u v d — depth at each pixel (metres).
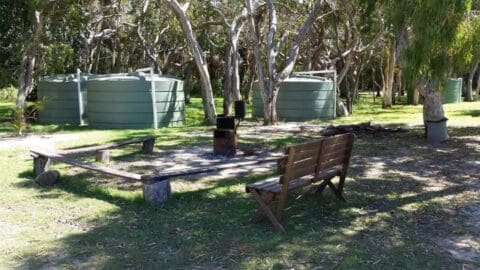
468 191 7.43
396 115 23.48
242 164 7.57
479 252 4.98
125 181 8.17
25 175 8.62
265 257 4.80
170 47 36.16
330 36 27.27
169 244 5.19
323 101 21.94
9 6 18.83
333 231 5.55
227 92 22.42
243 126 18.27
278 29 26.17
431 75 9.03
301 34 18.91
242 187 7.67
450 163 9.77
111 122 18.58
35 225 5.86
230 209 6.45
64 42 20.69
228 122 10.95
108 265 4.65
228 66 22.38
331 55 30.61
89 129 18.16
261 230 5.57
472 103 32.78
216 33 31.94
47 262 4.74
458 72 9.60
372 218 6.05
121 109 18.47
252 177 8.40
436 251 5.00
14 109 17.28
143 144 11.52
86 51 27.94
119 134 15.80
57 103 20.64
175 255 4.89
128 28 31.95
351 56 22.84
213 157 10.75
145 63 32.28
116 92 18.44
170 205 6.63
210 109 19.77
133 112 18.52
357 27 22.52
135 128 18.53
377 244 5.17
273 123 18.86
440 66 8.79
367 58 27.95
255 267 4.58
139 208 6.51
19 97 17.92
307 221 5.90
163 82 19.06
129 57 36.97
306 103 21.59
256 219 5.81
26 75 18.03
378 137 13.76
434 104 12.84
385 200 6.89
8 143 13.45
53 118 20.75
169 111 19.39
